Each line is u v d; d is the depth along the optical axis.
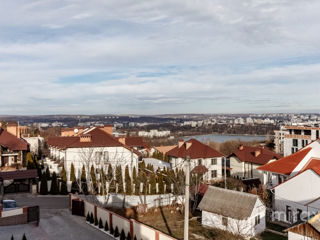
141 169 50.22
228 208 29.78
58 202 36.22
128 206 37.75
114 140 48.69
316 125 78.62
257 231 29.98
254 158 64.06
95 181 40.81
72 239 25.02
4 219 26.50
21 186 40.44
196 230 30.16
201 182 45.94
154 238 23.12
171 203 39.44
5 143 53.41
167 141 185.12
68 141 53.25
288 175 38.28
